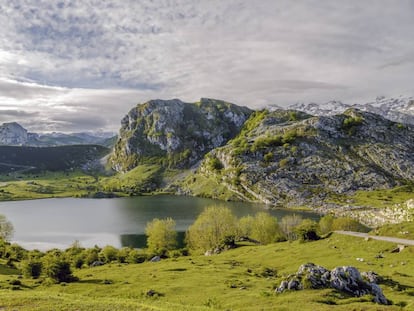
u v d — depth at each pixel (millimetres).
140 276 80875
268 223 157125
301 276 54781
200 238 157375
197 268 88875
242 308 46125
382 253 88688
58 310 38781
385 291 57125
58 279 80062
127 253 129375
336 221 154250
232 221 163750
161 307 42750
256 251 118875
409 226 106000
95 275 88062
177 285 67688
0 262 116438
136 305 41469
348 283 52438
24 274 88562
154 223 166000
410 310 41188
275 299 49406
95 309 39250
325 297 48125
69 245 188250
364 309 41531
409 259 80312
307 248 106375
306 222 130000
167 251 145875
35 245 189250
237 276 76625
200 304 52875
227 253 127500
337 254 93500
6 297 45219
